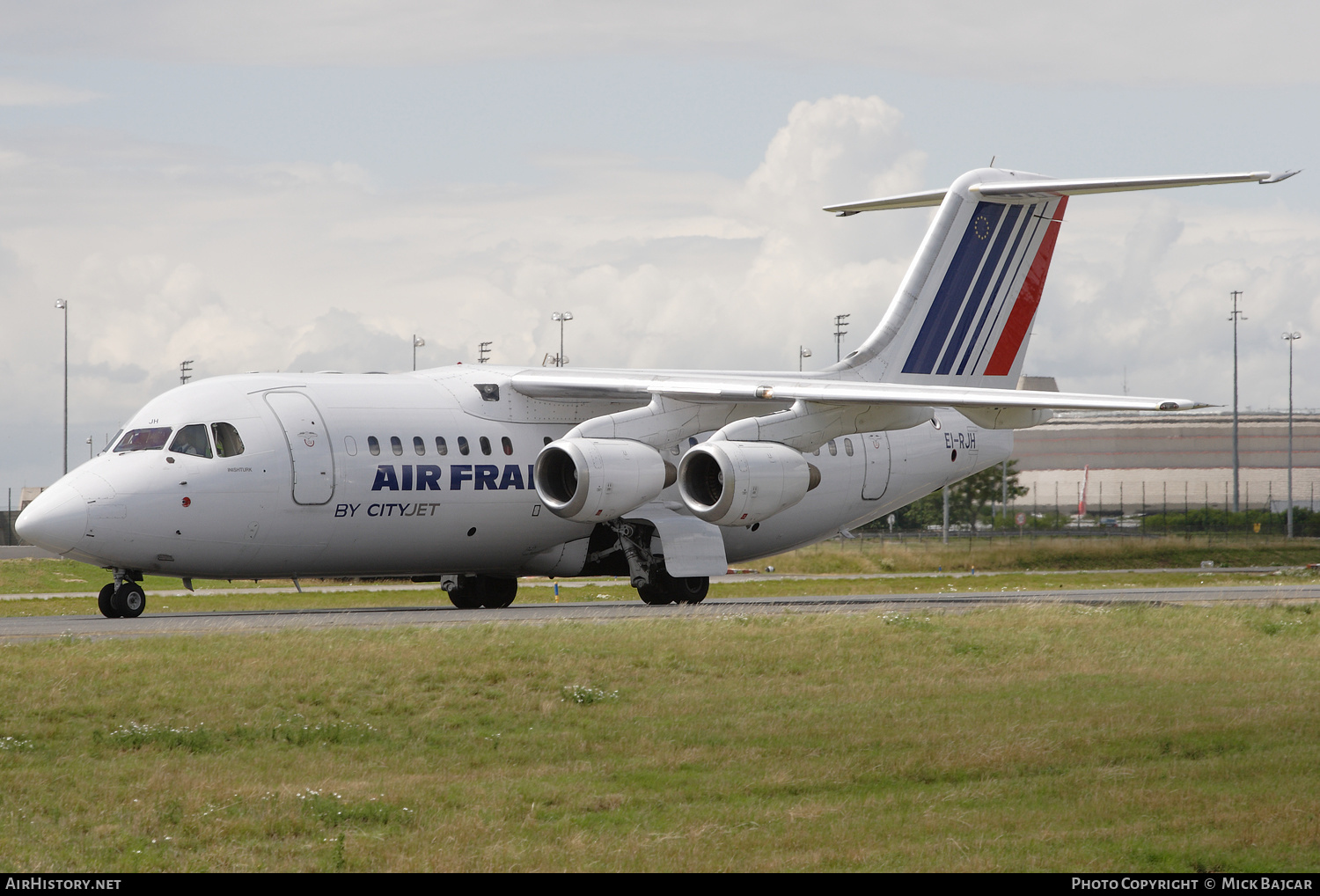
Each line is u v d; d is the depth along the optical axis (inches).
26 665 1384.1
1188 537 6072.8
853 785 1019.3
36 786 988.6
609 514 2276.1
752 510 2262.6
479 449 2348.7
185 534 2096.5
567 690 1348.4
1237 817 913.5
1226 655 1646.2
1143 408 2096.5
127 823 905.5
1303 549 5565.9
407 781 1027.3
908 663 1557.6
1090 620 1911.9
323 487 2177.7
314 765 1078.4
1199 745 1142.3
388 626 1781.5
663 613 2095.2
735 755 1109.1
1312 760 1080.2
